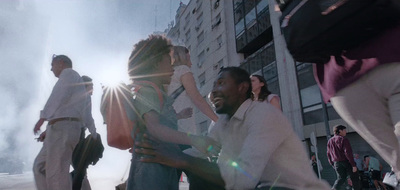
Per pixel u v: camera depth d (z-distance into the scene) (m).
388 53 1.12
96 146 3.47
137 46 1.98
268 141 1.59
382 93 1.23
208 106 2.39
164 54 2.00
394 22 1.10
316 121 16.33
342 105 1.42
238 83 1.86
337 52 1.32
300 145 1.74
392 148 1.32
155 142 1.68
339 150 6.26
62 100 3.03
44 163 3.09
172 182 1.84
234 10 24.80
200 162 1.63
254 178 1.52
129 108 1.73
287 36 1.42
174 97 2.46
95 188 9.20
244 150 1.61
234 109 1.88
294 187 1.66
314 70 1.60
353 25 1.14
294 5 1.39
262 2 20.58
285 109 17.84
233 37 25.00
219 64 26.84
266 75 19.73
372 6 1.05
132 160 1.76
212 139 1.84
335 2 1.17
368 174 12.09
